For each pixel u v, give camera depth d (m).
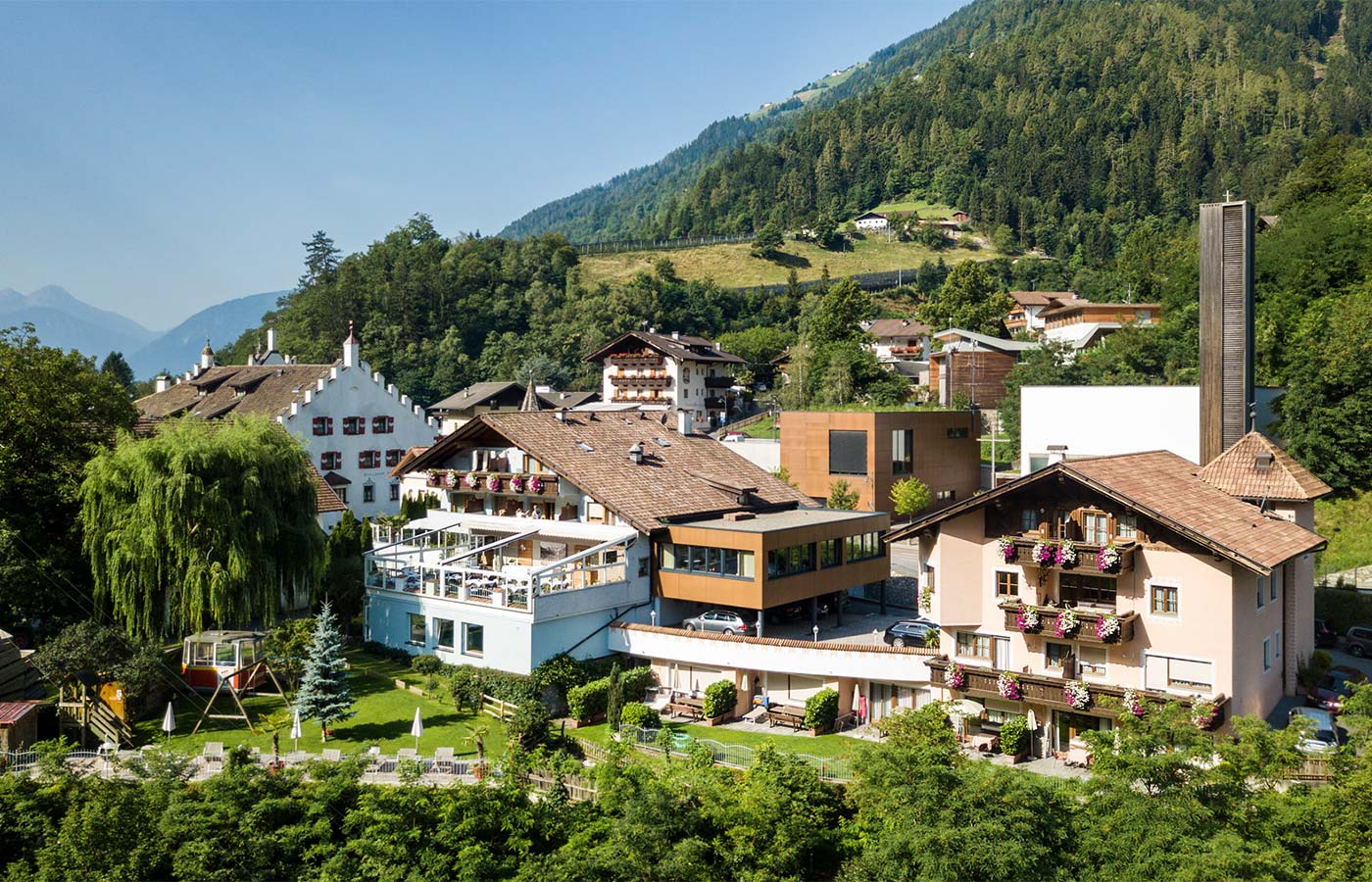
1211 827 27.62
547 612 45.47
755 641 44.53
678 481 56.81
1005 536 38.09
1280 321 76.19
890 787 30.41
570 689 43.78
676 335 147.62
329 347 161.62
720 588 49.03
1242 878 25.23
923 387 118.00
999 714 39.56
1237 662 34.88
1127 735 29.75
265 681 46.09
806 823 31.11
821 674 43.31
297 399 82.69
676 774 33.59
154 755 34.03
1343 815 27.16
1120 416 62.00
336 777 33.41
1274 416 65.75
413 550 54.44
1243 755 29.56
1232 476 45.44
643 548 51.22
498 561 52.62
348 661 51.09
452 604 48.69
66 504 50.66
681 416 66.31
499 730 41.19
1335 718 38.56
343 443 85.56
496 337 179.38
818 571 52.06
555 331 170.12
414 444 91.44
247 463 47.81
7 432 50.91
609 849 30.19
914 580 64.81
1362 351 62.50
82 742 39.59
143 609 45.69
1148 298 154.25
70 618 48.00
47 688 44.44
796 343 155.62
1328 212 83.50
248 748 35.19
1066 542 35.88
